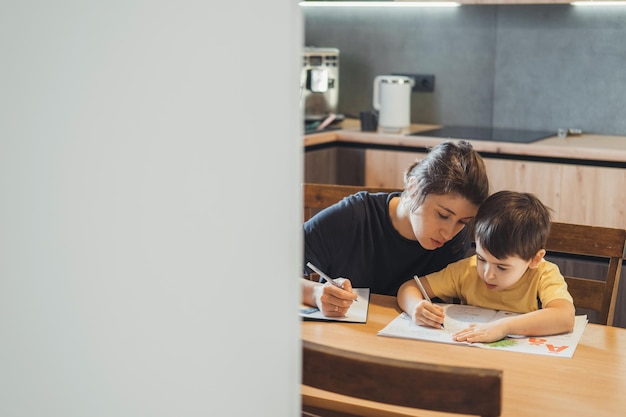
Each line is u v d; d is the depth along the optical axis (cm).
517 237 155
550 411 117
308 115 383
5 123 35
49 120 37
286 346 52
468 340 146
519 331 149
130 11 40
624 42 351
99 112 39
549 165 313
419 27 394
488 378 94
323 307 160
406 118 372
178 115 42
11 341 37
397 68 403
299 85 50
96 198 40
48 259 38
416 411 117
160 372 44
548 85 370
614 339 150
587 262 298
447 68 391
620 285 295
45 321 39
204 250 45
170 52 41
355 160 357
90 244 40
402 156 345
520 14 371
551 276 163
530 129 377
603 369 134
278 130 48
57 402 40
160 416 44
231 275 47
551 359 138
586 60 360
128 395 43
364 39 408
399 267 195
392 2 383
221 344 47
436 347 144
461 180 171
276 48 47
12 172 36
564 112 368
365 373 100
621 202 302
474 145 327
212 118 44
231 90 45
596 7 354
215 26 43
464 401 96
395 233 193
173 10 41
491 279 160
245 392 49
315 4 416
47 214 38
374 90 377
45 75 37
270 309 50
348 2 400
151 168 41
